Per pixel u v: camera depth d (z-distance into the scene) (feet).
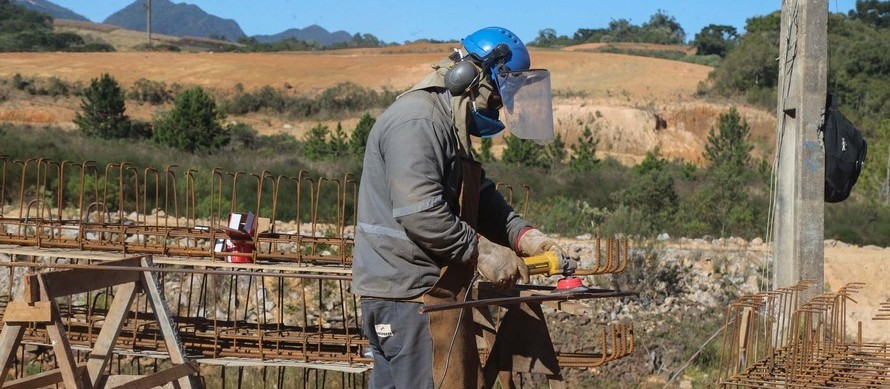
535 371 13.71
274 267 19.62
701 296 35.42
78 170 52.49
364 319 12.14
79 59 214.48
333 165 73.61
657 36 450.71
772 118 167.12
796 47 22.54
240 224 21.38
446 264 11.81
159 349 19.63
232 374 25.48
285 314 30.35
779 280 23.02
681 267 36.52
